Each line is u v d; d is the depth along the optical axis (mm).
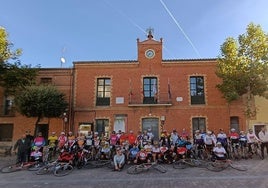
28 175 13328
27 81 23688
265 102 23547
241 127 23344
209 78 24422
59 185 11102
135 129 23922
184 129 23625
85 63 25328
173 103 24172
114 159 14281
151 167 14039
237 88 20125
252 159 16078
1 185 11273
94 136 17172
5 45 22781
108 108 24438
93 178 12352
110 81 25062
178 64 24875
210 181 11031
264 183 10453
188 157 15750
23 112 21844
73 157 14773
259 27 19797
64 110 22938
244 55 19844
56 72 25453
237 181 10891
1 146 23531
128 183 11188
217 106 23844
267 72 18969
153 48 25297
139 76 24906
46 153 16953
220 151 14148
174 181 11250
